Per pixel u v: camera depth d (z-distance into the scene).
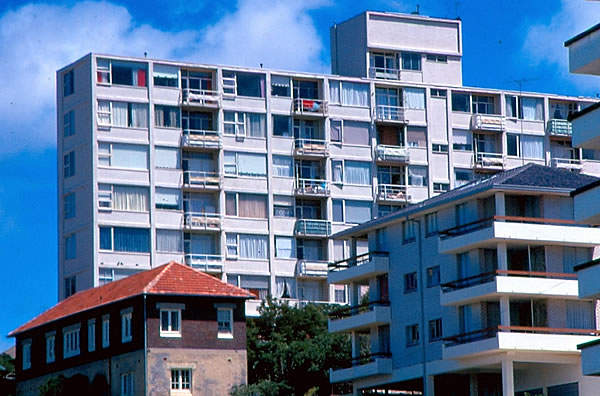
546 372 85.69
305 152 121.38
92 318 94.12
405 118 125.75
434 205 90.00
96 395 92.31
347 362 99.44
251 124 120.56
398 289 94.19
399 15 130.12
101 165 115.44
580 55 53.38
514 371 88.19
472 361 86.31
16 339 103.00
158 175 116.94
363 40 128.50
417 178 125.94
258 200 120.06
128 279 95.75
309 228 120.81
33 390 100.00
